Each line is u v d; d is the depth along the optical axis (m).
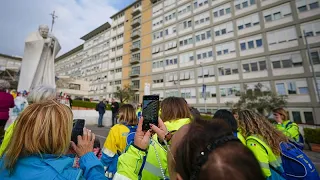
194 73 32.53
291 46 23.58
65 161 1.12
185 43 34.75
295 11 23.72
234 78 27.84
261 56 25.83
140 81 41.06
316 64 21.80
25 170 1.03
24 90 7.84
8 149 1.09
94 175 1.25
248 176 0.53
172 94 34.91
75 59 66.56
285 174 2.05
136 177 1.39
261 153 1.95
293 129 4.14
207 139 0.67
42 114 1.13
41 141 1.08
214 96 29.45
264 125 2.21
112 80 48.53
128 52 45.66
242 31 27.95
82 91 52.12
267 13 26.00
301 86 22.44
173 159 0.86
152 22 41.41
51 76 9.40
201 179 0.60
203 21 32.72
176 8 37.28
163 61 37.59
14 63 53.16
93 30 57.72
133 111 2.85
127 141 2.40
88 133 1.43
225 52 29.33
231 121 2.32
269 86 24.62
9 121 5.27
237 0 29.05
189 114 1.84
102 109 13.14
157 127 1.48
